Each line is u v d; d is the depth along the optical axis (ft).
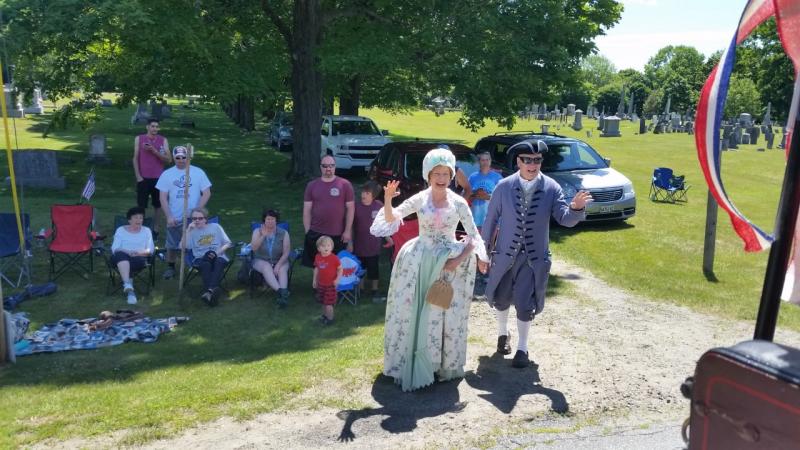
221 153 82.33
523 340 19.51
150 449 14.61
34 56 43.57
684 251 36.50
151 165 35.58
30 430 15.43
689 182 68.28
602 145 114.21
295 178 57.72
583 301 26.91
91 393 17.84
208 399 17.07
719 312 25.77
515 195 18.79
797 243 9.01
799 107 8.18
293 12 57.00
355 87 82.89
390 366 18.15
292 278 30.86
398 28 52.65
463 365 18.65
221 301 27.45
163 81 50.42
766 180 73.51
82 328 23.66
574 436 15.42
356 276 26.71
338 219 26.58
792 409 6.38
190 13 45.93
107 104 158.61
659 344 21.98
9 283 28.81
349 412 16.55
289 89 66.44
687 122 169.27
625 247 37.17
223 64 50.34
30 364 20.66
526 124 176.86
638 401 17.40
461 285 18.08
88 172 59.36
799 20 9.09
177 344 22.61
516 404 17.12
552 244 37.60
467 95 53.21
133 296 27.02
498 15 51.13
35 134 88.89
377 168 43.09
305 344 22.40
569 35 52.70
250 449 14.65
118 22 40.98
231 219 42.75
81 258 33.01
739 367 6.84
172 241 29.71
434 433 15.51
